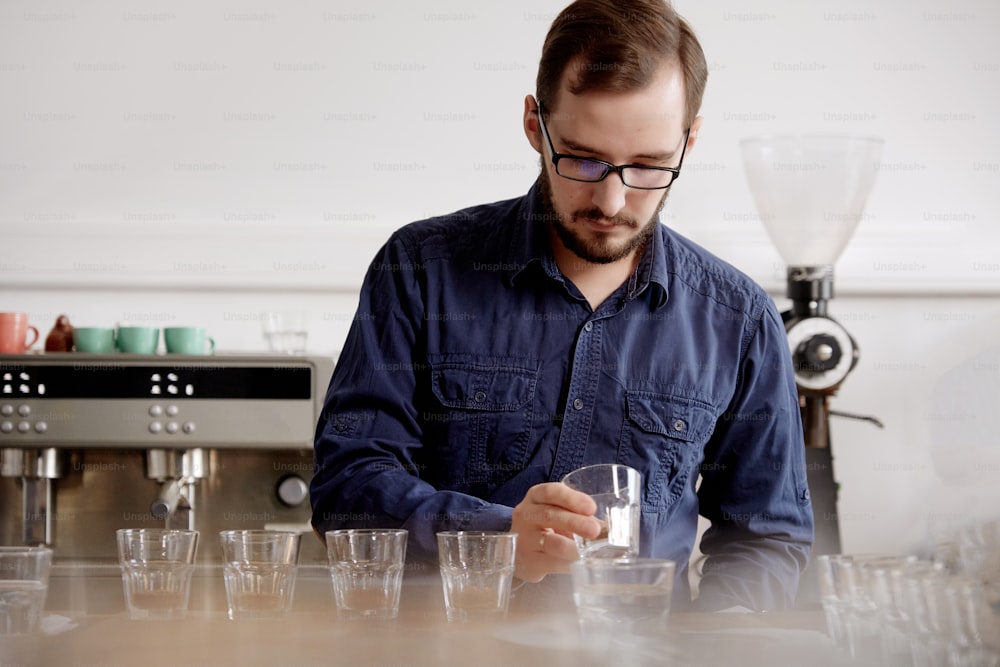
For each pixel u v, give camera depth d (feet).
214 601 5.13
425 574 5.05
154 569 3.99
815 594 7.65
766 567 5.41
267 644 3.48
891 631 3.42
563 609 4.72
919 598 3.39
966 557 3.49
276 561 3.98
